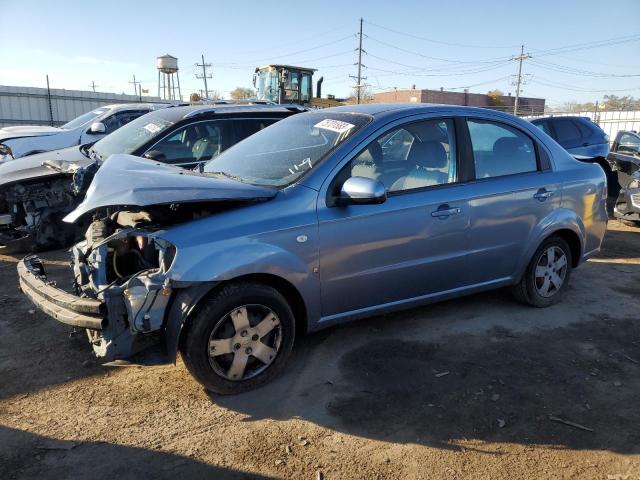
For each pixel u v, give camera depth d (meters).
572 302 5.03
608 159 10.41
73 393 3.41
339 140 3.75
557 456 2.82
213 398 3.36
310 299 3.51
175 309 3.10
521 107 60.75
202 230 3.17
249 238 3.24
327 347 4.04
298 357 3.88
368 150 3.74
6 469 2.69
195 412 3.21
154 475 2.66
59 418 3.13
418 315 4.64
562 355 3.93
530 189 4.43
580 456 2.82
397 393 3.40
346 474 2.68
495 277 4.42
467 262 4.18
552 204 4.59
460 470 2.71
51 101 27.91
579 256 4.98
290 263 3.35
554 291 4.87
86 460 2.76
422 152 3.99
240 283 3.27
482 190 4.17
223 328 3.25
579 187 4.79
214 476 2.65
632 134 11.92
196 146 6.62
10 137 10.16
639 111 33.12
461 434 3.00
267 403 3.30
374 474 2.69
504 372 3.67
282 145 4.11
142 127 6.94
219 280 3.10
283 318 3.44
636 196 8.20
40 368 3.72
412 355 3.91
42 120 27.80
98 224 3.87
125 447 2.87
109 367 3.74
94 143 7.52
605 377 3.62
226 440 2.94
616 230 8.48
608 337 4.25
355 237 3.60
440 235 3.97
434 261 3.99
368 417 3.15
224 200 3.25
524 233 4.45
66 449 2.85
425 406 3.26
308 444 2.91
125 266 3.54
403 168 3.90
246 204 3.38
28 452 2.82
